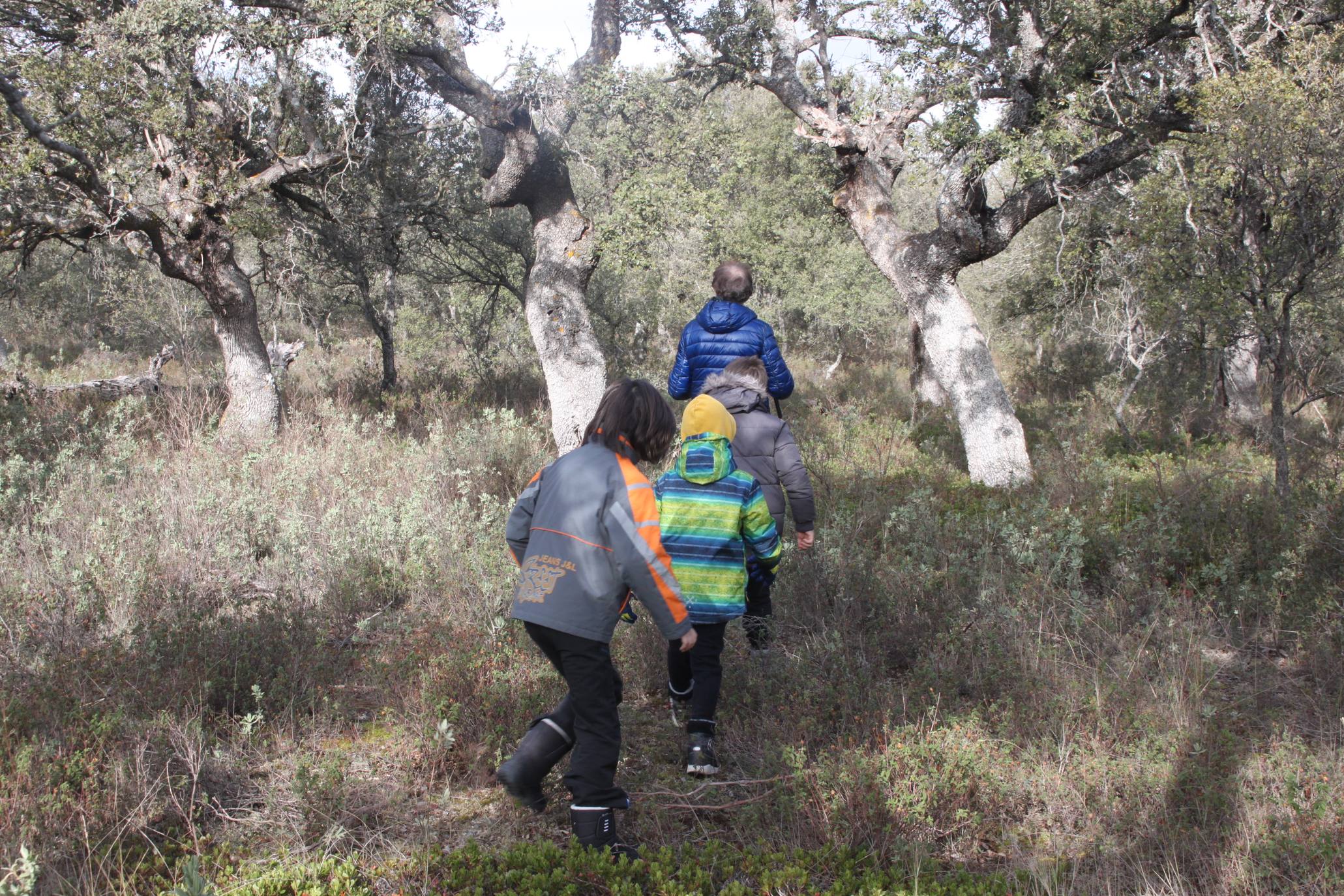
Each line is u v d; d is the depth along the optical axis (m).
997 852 3.28
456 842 3.33
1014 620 4.85
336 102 11.08
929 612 5.09
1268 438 11.09
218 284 10.21
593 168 10.03
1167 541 6.25
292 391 14.99
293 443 9.15
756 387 4.62
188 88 9.43
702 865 3.09
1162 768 3.52
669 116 10.02
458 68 9.62
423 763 3.71
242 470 7.68
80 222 9.24
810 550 4.80
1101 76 9.76
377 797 3.49
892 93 10.19
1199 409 12.90
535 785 3.22
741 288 5.17
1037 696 4.10
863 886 2.90
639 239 9.42
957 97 8.97
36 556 5.57
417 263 16.23
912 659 4.80
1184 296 7.04
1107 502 7.69
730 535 3.72
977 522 6.83
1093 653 4.64
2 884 2.49
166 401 11.79
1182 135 9.11
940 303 10.07
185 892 2.41
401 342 19.92
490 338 17.19
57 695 3.68
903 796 3.30
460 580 5.50
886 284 19.05
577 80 9.90
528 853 3.04
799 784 3.39
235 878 2.94
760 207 19.64
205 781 3.46
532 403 15.02
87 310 22.45
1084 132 9.49
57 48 9.94
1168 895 2.90
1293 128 6.16
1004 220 9.87
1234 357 13.13
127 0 9.43
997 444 9.66
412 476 7.95
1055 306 15.68
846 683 4.15
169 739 3.53
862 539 6.51
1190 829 3.19
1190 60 9.51
